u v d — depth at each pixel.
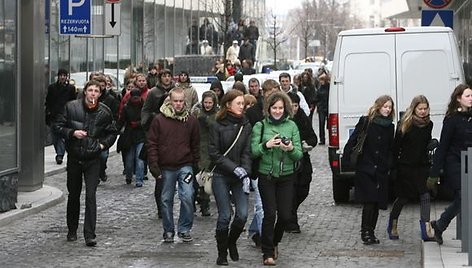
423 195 20.69
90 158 21.06
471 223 17.17
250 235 20.75
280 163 18.44
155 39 65.31
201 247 20.83
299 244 21.11
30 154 29.08
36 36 29.45
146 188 31.62
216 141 18.61
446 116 19.62
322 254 19.86
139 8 61.50
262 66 71.25
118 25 35.75
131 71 37.84
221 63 51.31
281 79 24.38
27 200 27.27
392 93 27.19
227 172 18.48
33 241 21.64
